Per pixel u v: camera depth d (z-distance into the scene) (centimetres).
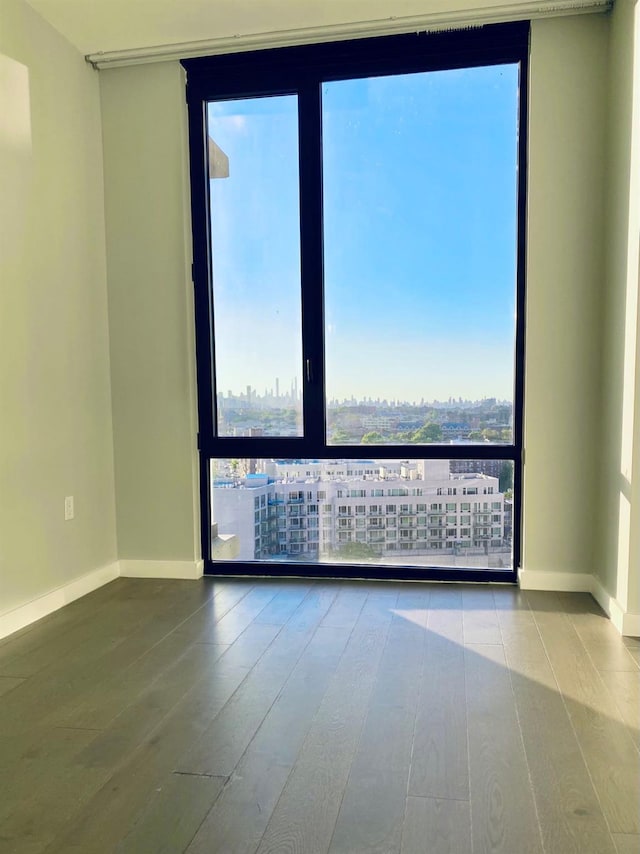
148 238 325
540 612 271
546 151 288
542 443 298
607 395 276
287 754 166
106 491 330
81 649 239
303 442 327
